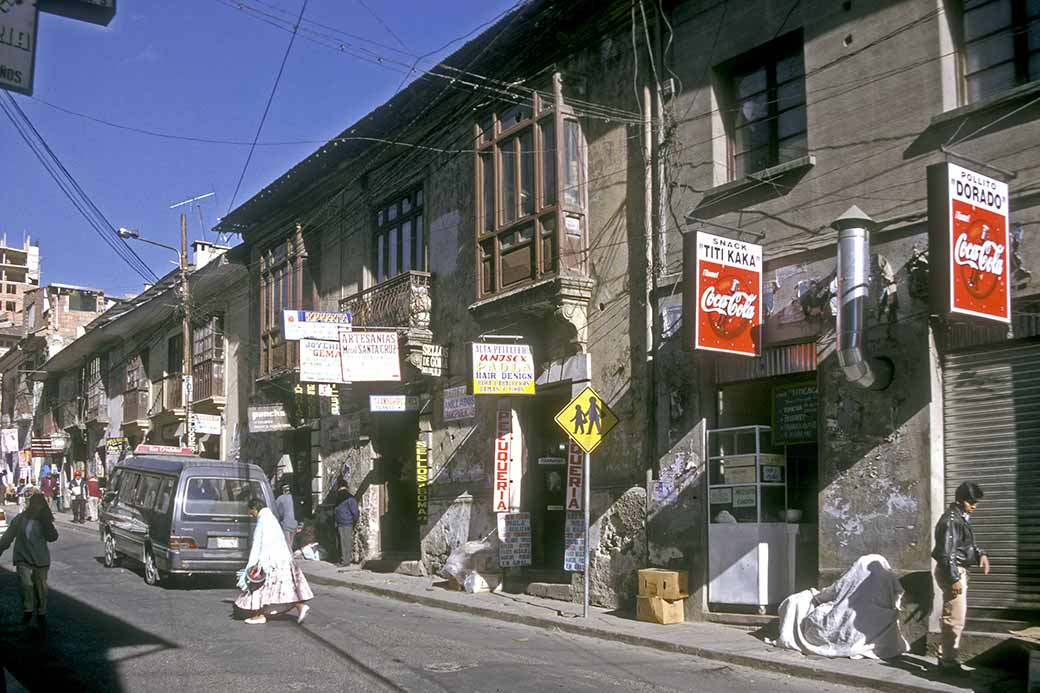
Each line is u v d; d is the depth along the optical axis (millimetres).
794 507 11930
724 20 12953
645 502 13344
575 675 9094
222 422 28844
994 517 9758
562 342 15211
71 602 13992
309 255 23562
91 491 35438
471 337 17594
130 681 8711
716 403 12766
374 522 20594
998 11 10234
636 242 14016
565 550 14555
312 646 10430
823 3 11664
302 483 24141
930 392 10180
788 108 12281
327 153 21453
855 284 10234
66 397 47156
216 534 15961
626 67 14484
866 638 9758
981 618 9680
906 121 10648
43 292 51281
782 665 9508
